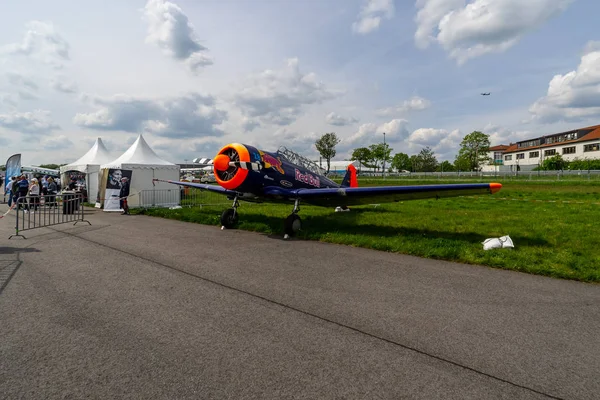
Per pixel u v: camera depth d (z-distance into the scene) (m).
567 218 10.18
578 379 2.28
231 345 2.71
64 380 2.22
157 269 4.97
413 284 4.33
